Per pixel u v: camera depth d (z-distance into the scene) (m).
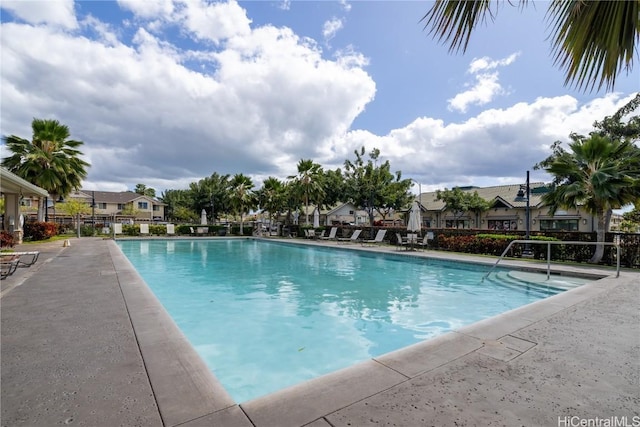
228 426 1.79
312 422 1.84
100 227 28.27
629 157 10.34
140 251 17.05
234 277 9.47
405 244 16.31
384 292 7.49
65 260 9.71
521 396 2.15
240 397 3.10
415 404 2.04
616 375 2.48
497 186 30.33
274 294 7.31
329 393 2.18
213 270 10.78
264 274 9.99
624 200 10.04
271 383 3.38
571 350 2.98
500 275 9.43
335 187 36.47
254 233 31.89
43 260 9.71
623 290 5.81
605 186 9.92
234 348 4.30
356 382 2.34
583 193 10.41
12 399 2.06
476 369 2.57
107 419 1.85
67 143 20.41
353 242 20.64
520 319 3.99
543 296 7.06
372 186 31.17
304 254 15.86
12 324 3.63
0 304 4.53
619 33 2.09
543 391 2.22
